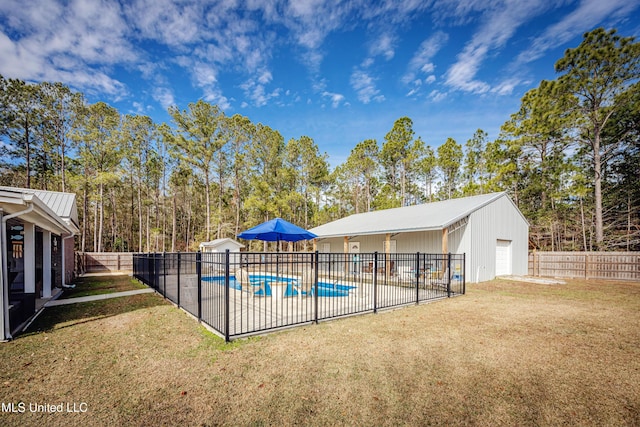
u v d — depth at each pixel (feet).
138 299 28.30
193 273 26.94
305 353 13.78
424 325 18.83
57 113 79.92
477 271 44.16
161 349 14.25
